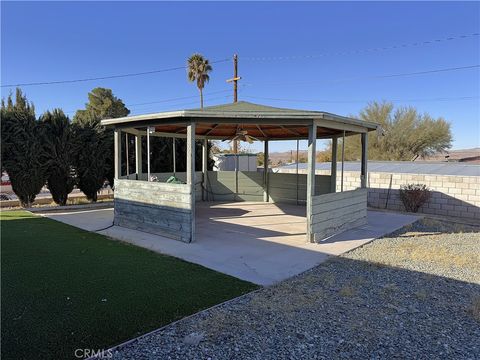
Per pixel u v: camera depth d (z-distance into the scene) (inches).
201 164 549.3
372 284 166.6
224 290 155.3
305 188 438.3
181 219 249.6
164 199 261.6
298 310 135.3
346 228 291.9
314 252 223.0
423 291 156.9
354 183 482.3
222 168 652.1
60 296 144.9
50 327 116.5
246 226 307.7
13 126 382.6
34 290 151.6
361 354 104.1
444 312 135.4
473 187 382.3
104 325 118.7
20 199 408.5
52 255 209.0
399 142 1033.5
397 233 289.0
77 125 435.8
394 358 102.3
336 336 114.9
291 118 239.0
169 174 451.5
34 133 400.2
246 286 161.0
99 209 413.7
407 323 125.5
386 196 449.1
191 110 228.8
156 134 388.8
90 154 447.8
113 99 1284.4
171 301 141.6
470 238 271.6
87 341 107.5
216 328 118.7
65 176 430.3
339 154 876.0
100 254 212.4
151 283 162.9
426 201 412.5
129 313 129.2
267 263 198.5
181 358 100.0
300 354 103.6
